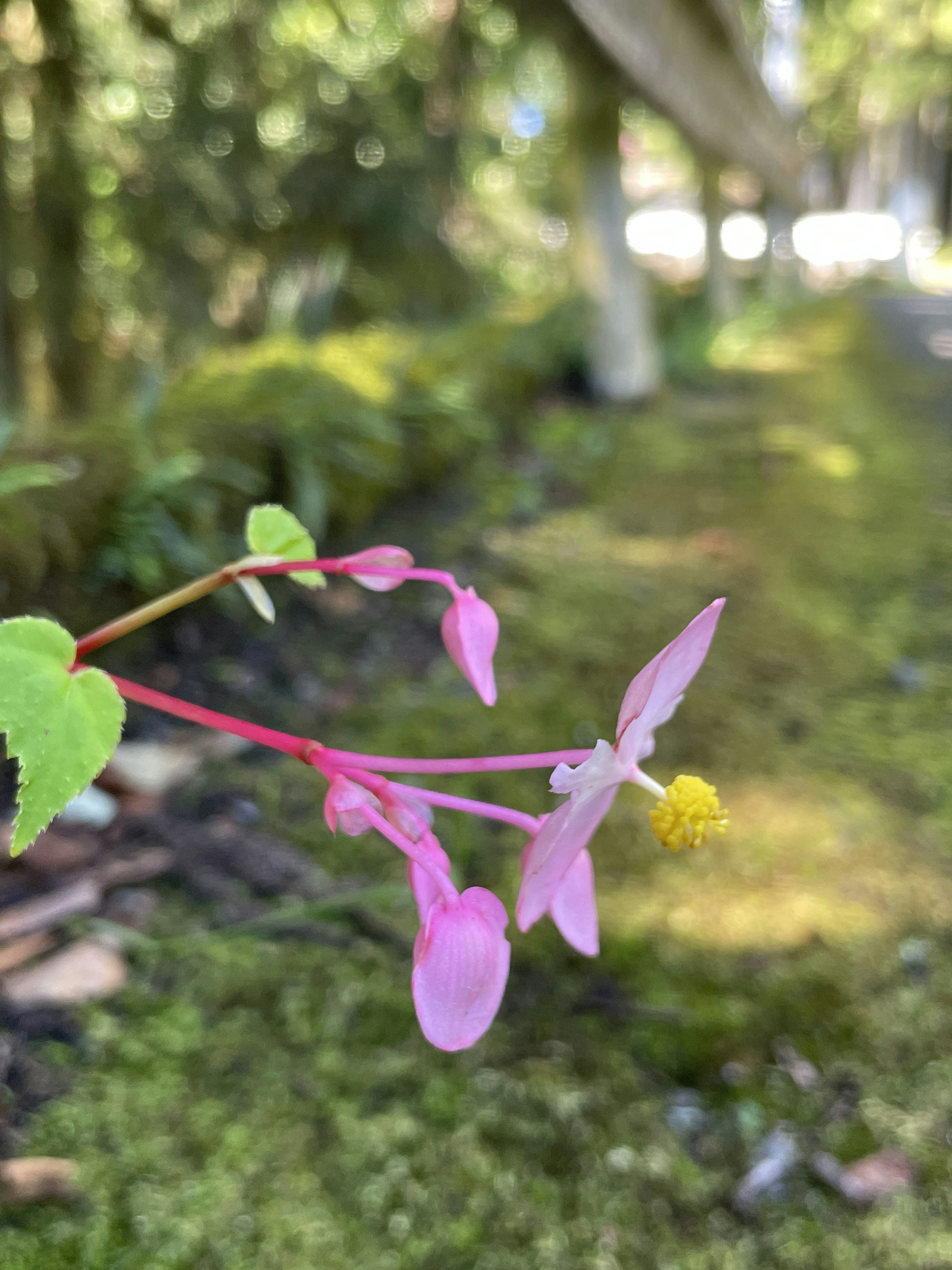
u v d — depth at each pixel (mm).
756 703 219
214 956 141
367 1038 130
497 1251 105
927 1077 126
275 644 236
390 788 75
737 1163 116
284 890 155
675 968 143
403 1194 110
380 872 160
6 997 130
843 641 251
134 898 150
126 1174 110
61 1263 100
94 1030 127
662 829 79
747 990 139
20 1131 112
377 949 144
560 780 64
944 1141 117
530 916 73
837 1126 120
